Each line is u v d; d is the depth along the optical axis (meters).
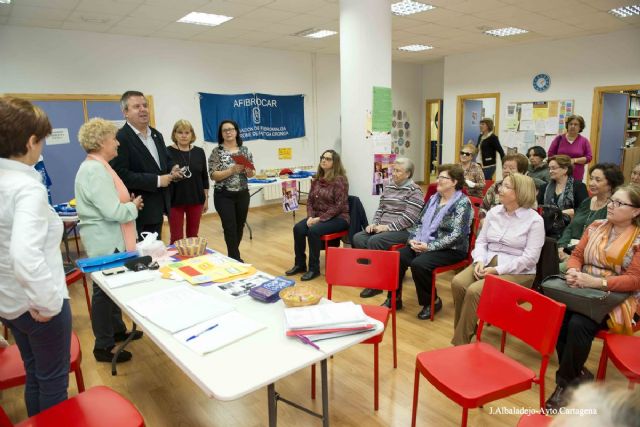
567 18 5.79
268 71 7.65
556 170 3.49
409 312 3.18
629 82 6.63
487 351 1.82
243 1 4.66
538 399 2.14
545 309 1.60
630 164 7.66
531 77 7.72
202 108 6.94
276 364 1.27
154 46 6.36
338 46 7.46
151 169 2.92
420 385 2.27
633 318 1.99
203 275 2.00
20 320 1.39
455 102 8.93
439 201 3.16
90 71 5.86
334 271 2.30
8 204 1.28
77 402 1.42
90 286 3.79
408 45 7.73
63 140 5.78
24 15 4.79
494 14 5.54
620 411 0.50
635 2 5.05
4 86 5.28
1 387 1.64
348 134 4.11
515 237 2.55
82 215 2.26
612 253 2.11
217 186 3.97
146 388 2.29
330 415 2.04
